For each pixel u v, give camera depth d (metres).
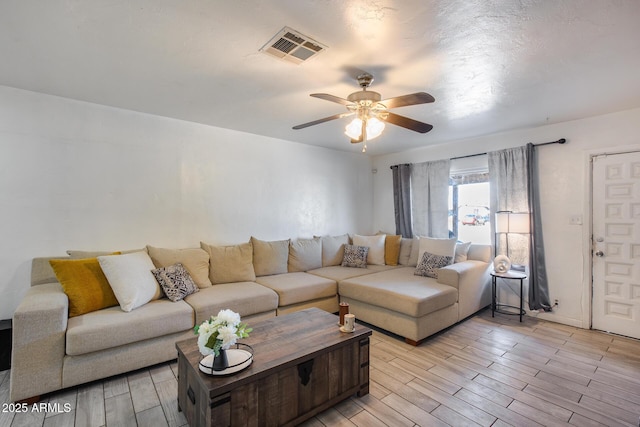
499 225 3.70
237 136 3.88
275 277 3.71
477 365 2.52
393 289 3.15
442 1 1.49
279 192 4.32
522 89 2.58
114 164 3.04
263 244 3.87
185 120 3.46
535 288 3.61
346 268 4.32
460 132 3.96
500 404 2.00
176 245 3.41
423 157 4.87
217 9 1.56
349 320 2.12
